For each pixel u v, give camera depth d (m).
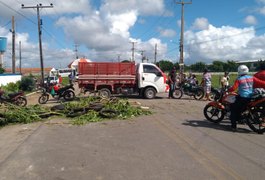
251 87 8.45
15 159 5.94
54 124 9.60
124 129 8.74
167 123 9.70
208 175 5.08
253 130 8.33
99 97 13.38
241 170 5.33
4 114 10.03
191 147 6.77
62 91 17.73
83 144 7.04
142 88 18.06
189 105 14.86
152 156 6.09
